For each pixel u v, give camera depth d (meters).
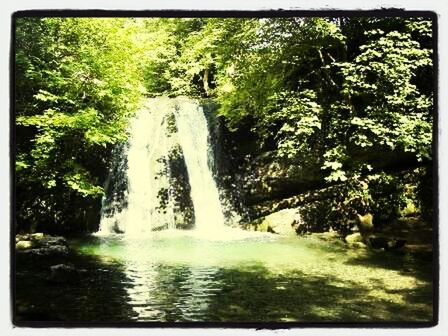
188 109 12.04
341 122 8.62
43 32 8.43
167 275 7.64
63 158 8.95
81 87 8.70
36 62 8.56
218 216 11.16
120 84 8.91
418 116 8.00
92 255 8.65
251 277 7.62
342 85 8.68
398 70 8.09
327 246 9.10
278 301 6.62
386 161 9.09
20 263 7.70
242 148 11.12
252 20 8.47
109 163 10.68
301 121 8.15
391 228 9.09
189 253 8.95
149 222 11.11
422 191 8.97
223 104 10.03
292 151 8.77
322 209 9.80
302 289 7.09
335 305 6.61
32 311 6.27
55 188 9.43
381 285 7.24
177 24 10.46
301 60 9.12
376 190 9.27
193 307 6.42
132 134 11.50
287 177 10.33
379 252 8.71
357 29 8.68
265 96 9.18
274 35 8.62
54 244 8.43
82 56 8.61
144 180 11.34
